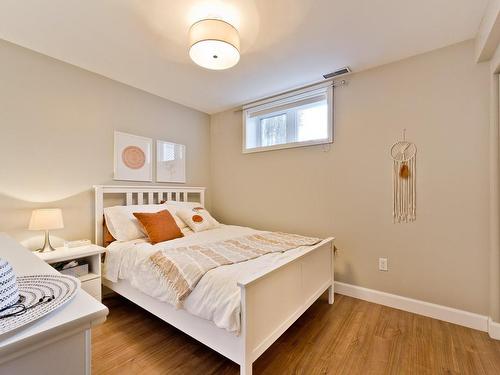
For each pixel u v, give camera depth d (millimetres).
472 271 1952
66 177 2301
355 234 2496
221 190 3666
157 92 2971
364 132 2441
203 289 1407
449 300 2039
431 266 2115
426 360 1573
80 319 498
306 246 2062
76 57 2213
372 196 2400
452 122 2029
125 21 1735
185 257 1702
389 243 2311
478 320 1908
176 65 2342
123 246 2102
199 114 3637
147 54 2158
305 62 2287
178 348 1693
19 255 1021
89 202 2449
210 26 1641
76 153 2367
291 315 1696
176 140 3305
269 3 1569
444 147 2061
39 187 2145
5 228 1976
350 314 2148
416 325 1971
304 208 2830
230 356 1313
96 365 1522
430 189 2115
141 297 1884
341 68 2402
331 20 1732
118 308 2297
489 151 1884
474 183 1944
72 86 2342
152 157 3004
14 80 2021
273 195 3098
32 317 482
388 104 2311
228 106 3455
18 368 437
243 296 1239
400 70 2254
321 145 2709
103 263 2250
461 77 1993
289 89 2873
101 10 1625
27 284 668
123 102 2727
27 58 2082
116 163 2650
